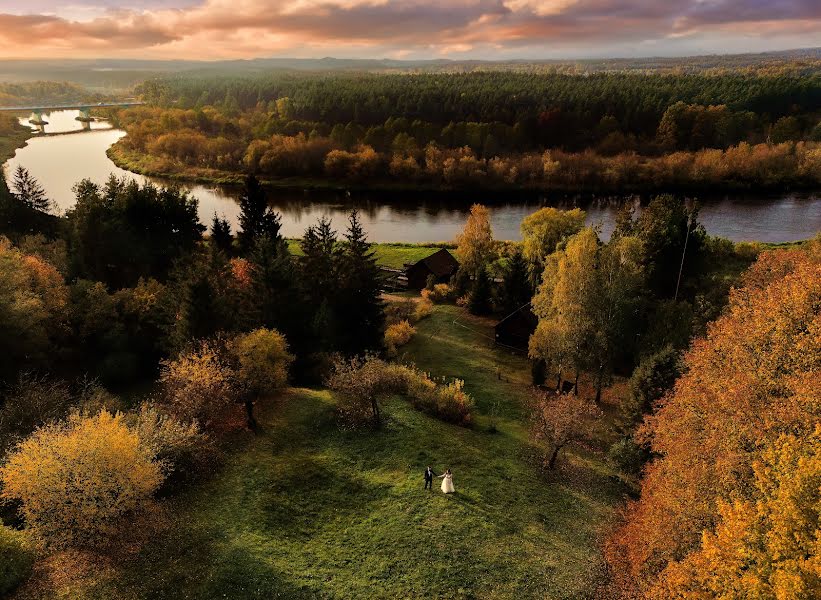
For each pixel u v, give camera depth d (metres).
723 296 59.47
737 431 27.89
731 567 21.23
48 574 26.17
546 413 42.75
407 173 175.25
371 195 169.75
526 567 30.33
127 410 43.88
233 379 40.53
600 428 49.72
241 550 28.80
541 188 165.38
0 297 43.94
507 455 43.12
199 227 83.69
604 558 31.98
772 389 29.31
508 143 184.88
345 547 30.62
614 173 163.25
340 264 60.38
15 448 32.81
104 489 28.00
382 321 59.94
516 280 76.19
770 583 19.86
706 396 32.38
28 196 85.62
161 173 186.88
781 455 22.88
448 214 148.75
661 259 70.69
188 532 29.72
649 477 35.06
